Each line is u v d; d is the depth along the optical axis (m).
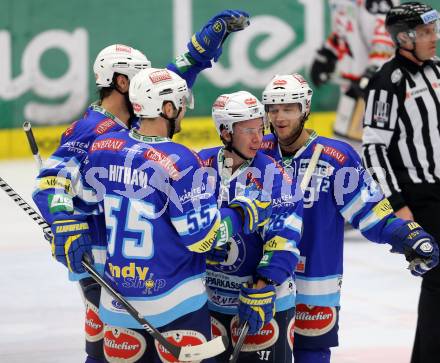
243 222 10.05
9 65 34.62
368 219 11.30
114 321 9.95
